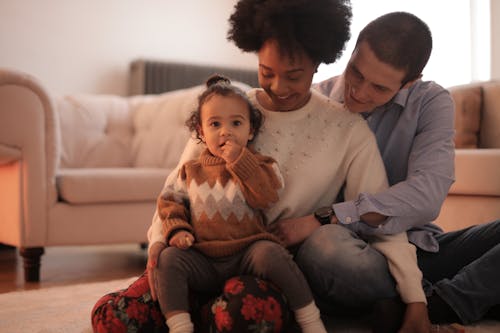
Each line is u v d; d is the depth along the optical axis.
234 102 1.28
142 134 3.24
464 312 1.32
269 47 1.21
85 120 3.14
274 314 1.12
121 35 5.01
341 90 1.55
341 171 1.41
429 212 1.32
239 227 1.22
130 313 1.22
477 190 2.23
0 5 4.46
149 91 4.91
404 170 1.46
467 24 3.91
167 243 1.23
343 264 1.24
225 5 5.54
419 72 1.31
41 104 2.37
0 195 2.52
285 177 1.38
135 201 2.61
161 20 5.21
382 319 1.22
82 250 3.30
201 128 1.33
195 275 1.20
